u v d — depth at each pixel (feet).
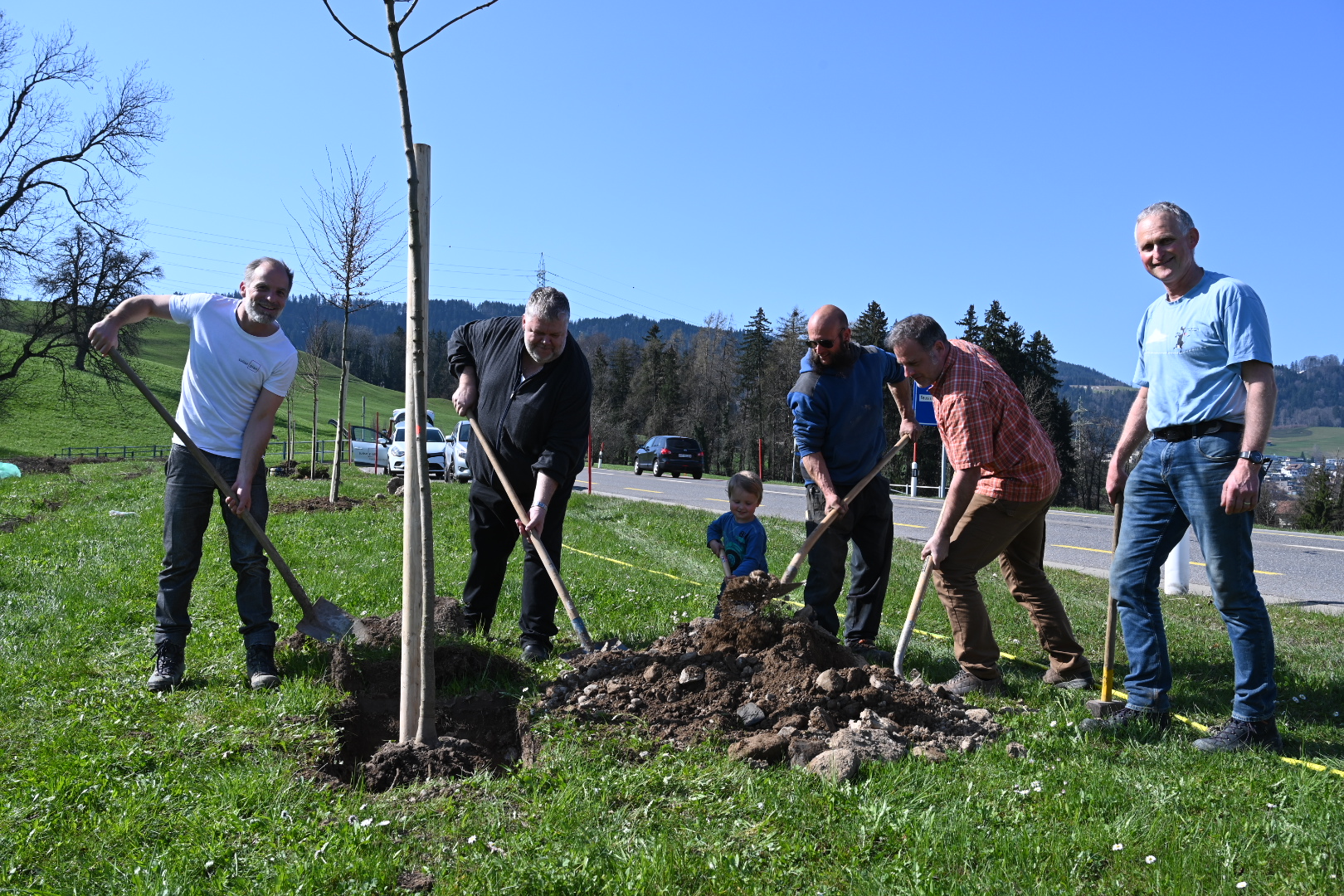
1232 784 11.35
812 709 13.12
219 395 15.26
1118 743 12.99
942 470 79.66
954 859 9.37
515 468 17.22
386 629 17.03
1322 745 13.35
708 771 11.38
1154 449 13.67
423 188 14.46
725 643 15.08
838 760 11.35
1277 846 9.66
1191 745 12.98
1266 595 30.01
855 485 17.84
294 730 12.73
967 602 15.65
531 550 17.20
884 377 18.13
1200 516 13.07
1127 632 14.02
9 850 9.27
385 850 9.34
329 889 8.68
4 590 21.48
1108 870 9.27
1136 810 10.46
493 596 18.44
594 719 13.14
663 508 50.70
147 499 44.47
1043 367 187.52
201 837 9.58
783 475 229.66
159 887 8.61
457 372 18.66
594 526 40.73
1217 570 13.04
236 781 10.73
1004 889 8.77
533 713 13.42
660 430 263.49
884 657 17.78
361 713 14.29
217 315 15.39
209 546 27.89
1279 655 19.52
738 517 19.70
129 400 206.59
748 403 246.06
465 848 9.47
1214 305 12.86
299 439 181.98
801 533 41.45
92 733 12.24
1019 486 15.10
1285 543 47.01
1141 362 14.65
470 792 10.80
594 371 302.45
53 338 117.50
